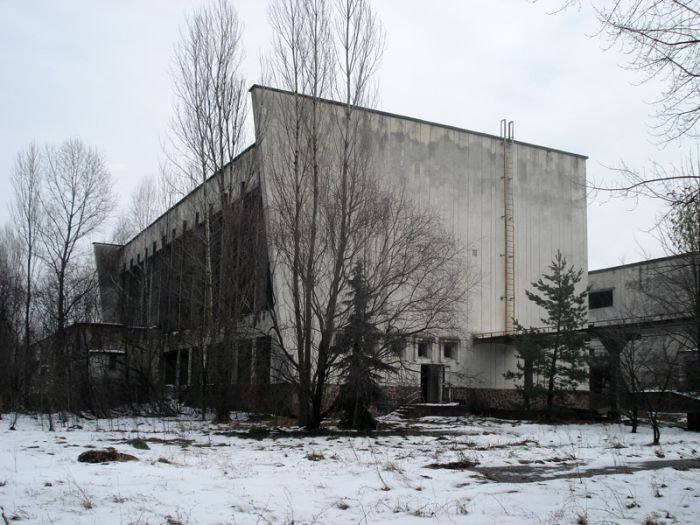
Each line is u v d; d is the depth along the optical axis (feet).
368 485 33.63
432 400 113.80
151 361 106.42
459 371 115.85
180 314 102.58
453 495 31.07
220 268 89.56
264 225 83.92
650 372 79.41
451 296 86.69
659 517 26.53
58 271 121.08
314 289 75.51
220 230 93.09
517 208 126.93
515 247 125.29
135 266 147.74
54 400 90.27
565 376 107.14
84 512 25.72
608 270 152.25
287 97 80.02
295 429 70.95
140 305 123.13
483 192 123.75
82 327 102.89
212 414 93.45
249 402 86.12
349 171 74.18
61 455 44.68
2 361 108.06
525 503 29.17
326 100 78.02
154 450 49.42
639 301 139.33
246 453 48.47
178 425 77.46
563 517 26.32
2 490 30.30
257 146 85.30
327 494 31.01
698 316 63.87
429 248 86.79
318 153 78.38
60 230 124.36
